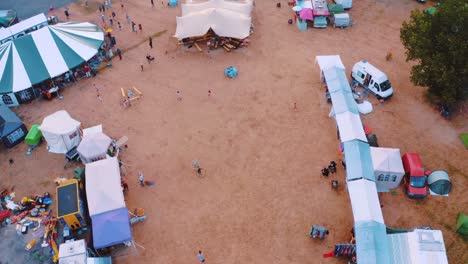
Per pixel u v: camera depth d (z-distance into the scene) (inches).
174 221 1190.3
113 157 1262.3
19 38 1621.6
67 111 1568.7
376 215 1085.1
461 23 1317.7
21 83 1571.1
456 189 1234.0
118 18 2075.5
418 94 1558.8
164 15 2091.5
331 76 1528.1
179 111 1544.0
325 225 1158.3
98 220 1099.9
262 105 1547.7
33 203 1238.3
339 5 1983.3
